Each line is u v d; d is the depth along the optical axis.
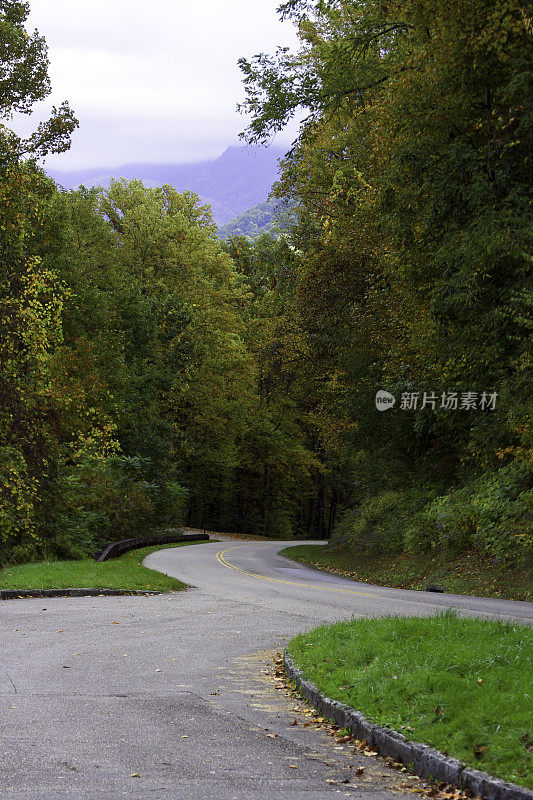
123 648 9.88
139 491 34.69
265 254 39.97
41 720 6.24
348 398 30.05
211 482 67.00
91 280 43.41
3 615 12.72
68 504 28.67
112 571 18.66
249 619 12.59
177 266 53.06
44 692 7.31
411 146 20.05
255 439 65.06
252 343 57.62
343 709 6.32
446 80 19.14
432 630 8.75
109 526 32.16
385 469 29.11
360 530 30.34
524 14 16.88
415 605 14.49
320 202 32.50
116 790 4.61
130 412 43.69
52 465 26.91
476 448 21.66
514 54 18.12
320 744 5.86
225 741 5.83
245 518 74.75
